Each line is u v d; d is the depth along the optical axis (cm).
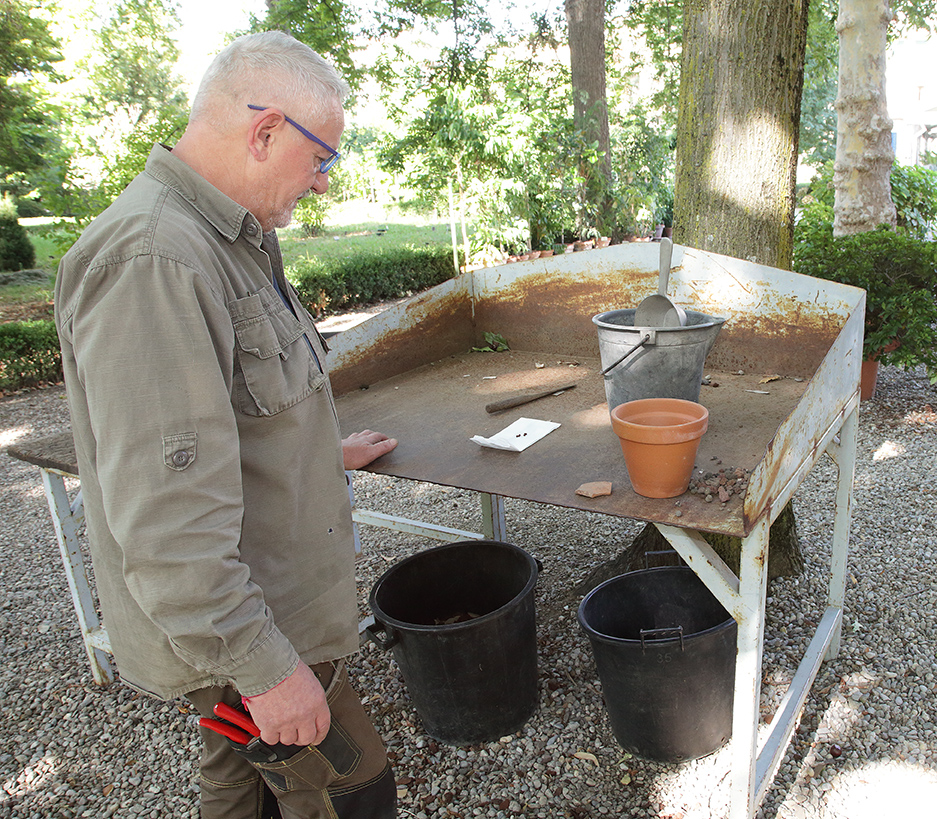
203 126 114
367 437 193
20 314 1046
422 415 219
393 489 435
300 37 952
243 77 112
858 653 232
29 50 858
